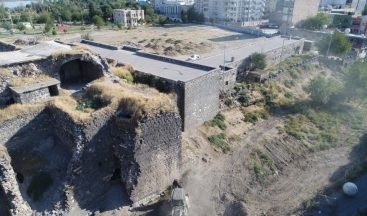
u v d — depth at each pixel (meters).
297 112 45.00
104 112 24.59
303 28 94.81
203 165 32.06
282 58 61.06
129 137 24.33
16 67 27.50
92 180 25.19
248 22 126.06
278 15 127.00
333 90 47.56
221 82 42.41
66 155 25.97
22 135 25.50
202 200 27.64
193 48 72.00
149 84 36.84
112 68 37.31
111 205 25.47
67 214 23.83
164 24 121.69
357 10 135.12
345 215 25.25
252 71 51.62
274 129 40.12
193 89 35.22
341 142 38.41
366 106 48.47
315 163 34.44
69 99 27.45
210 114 39.62
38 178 24.52
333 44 65.00
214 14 132.00
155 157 26.33
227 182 30.16
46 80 28.59
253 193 29.16
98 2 153.12
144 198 26.59
